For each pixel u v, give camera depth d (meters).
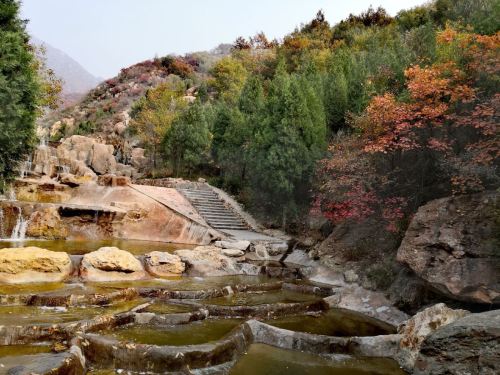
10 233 14.57
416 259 8.28
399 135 10.95
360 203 11.38
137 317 7.25
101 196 18.27
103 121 51.91
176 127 28.42
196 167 28.20
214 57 80.06
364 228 13.06
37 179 19.59
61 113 63.81
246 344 6.85
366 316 9.06
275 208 18.25
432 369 5.03
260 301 9.38
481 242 7.51
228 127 24.17
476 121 8.67
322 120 17.28
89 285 8.98
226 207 20.58
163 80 64.69
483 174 8.76
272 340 7.15
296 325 8.02
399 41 26.30
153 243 15.93
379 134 11.27
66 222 15.59
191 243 16.41
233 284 10.59
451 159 9.26
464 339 4.86
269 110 18.31
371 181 11.62
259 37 64.19
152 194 19.00
